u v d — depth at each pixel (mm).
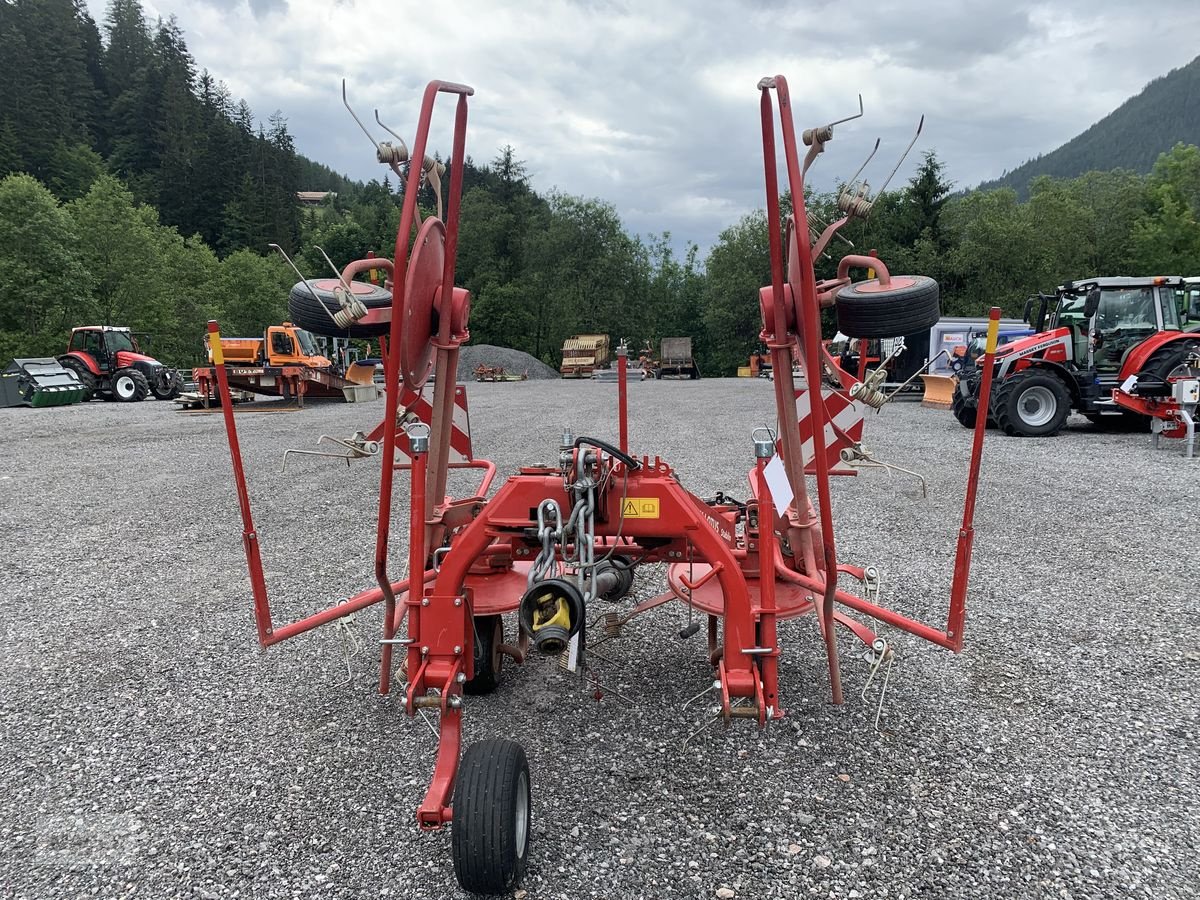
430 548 3324
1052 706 3459
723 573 2777
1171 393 10828
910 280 3346
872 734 3238
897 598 4848
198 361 49250
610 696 3639
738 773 2965
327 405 21797
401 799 2842
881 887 2328
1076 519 6793
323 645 4332
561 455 2764
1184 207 55281
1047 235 46938
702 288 64125
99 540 6676
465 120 2967
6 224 38344
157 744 3270
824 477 2691
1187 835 2547
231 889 2373
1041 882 2338
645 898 2297
